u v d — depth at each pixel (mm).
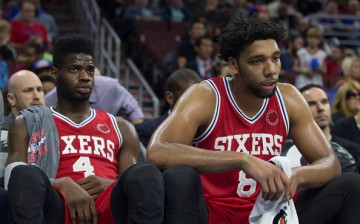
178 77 6465
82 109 4770
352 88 7969
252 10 14070
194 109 4062
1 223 3875
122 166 4754
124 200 3789
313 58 12062
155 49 12633
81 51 4727
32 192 3637
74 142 4633
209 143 4148
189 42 10891
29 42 9641
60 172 4547
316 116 6438
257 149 4156
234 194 4172
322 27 15281
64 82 4699
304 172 3941
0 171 4910
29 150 4508
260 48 3975
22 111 4680
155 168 3686
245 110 4164
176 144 3949
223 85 4191
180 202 3682
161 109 11445
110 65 11266
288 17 14742
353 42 15188
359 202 3945
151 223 3570
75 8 14414
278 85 4309
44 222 3725
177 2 13734
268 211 3893
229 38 4055
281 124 4211
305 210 4047
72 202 4039
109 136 4750
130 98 7074
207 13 12398
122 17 13875
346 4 16406
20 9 12430
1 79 8859
